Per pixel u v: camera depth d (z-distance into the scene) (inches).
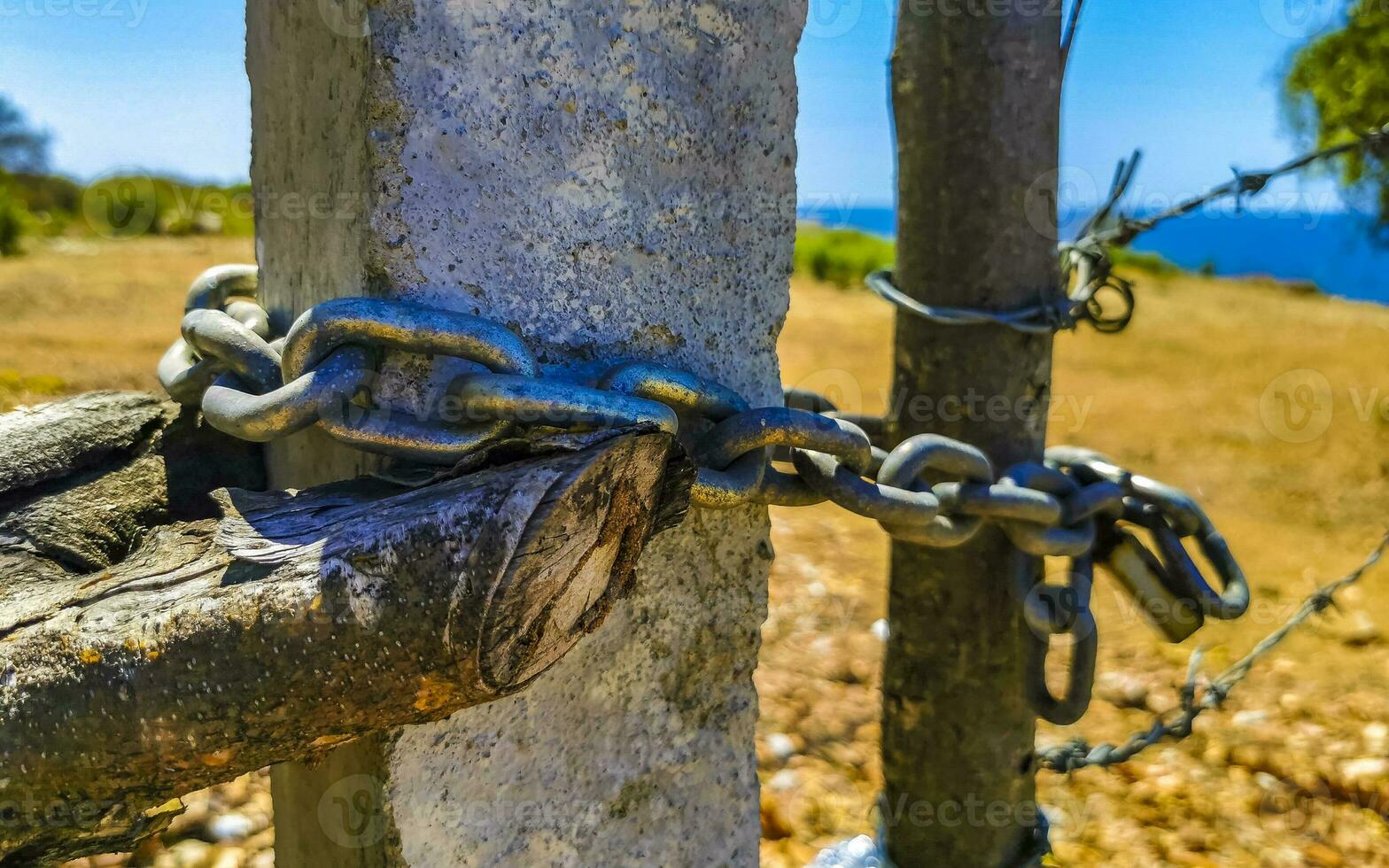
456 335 53.8
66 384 163.3
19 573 57.6
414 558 49.1
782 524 209.3
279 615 48.9
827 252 661.9
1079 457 82.0
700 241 65.6
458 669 49.8
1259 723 137.3
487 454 53.4
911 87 79.1
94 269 332.8
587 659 64.6
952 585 83.0
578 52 58.6
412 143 55.4
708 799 71.9
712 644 70.2
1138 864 107.7
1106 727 136.9
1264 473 257.8
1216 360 401.1
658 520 56.1
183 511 66.2
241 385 61.7
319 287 64.2
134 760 49.4
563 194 59.9
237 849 101.3
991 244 77.6
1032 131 76.5
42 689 48.4
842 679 144.5
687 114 63.3
